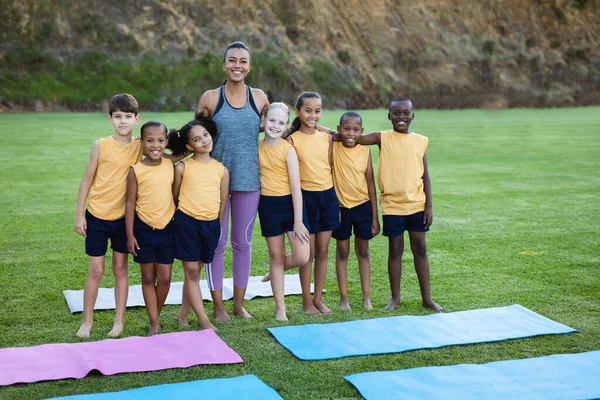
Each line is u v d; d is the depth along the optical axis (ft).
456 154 43.91
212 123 13.48
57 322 13.34
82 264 17.70
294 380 10.53
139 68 95.09
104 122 68.03
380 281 16.51
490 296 15.07
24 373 10.59
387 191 14.33
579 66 122.72
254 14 109.19
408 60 113.60
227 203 13.92
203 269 17.56
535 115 90.53
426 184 14.55
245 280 13.91
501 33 124.26
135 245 12.64
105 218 12.75
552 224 22.79
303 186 13.91
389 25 116.67
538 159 41.19
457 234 21.35
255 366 11.09
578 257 18.47
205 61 97.81
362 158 14.35
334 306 14.60
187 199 12.92
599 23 130.00
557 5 129.08
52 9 96.43
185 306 13.32
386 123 67.51
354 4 116.06
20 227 21.91
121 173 12.75
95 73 92.99
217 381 10.30
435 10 121.90
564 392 9.98
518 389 10.08
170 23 102.32
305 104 13.82
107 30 97.71
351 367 11.04
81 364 10.91
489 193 29.12
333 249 19.84
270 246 13.82
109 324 13.25
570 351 11.76
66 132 56.70
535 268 17.38
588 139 54.39
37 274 16.72
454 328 12.80
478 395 9.88
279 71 101.24
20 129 59.31
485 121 77.41
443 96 111.34
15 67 90.17
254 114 13.83
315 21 111.24
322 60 107.34
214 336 12.35
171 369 10.89
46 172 33.99
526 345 12.03
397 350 11.71
